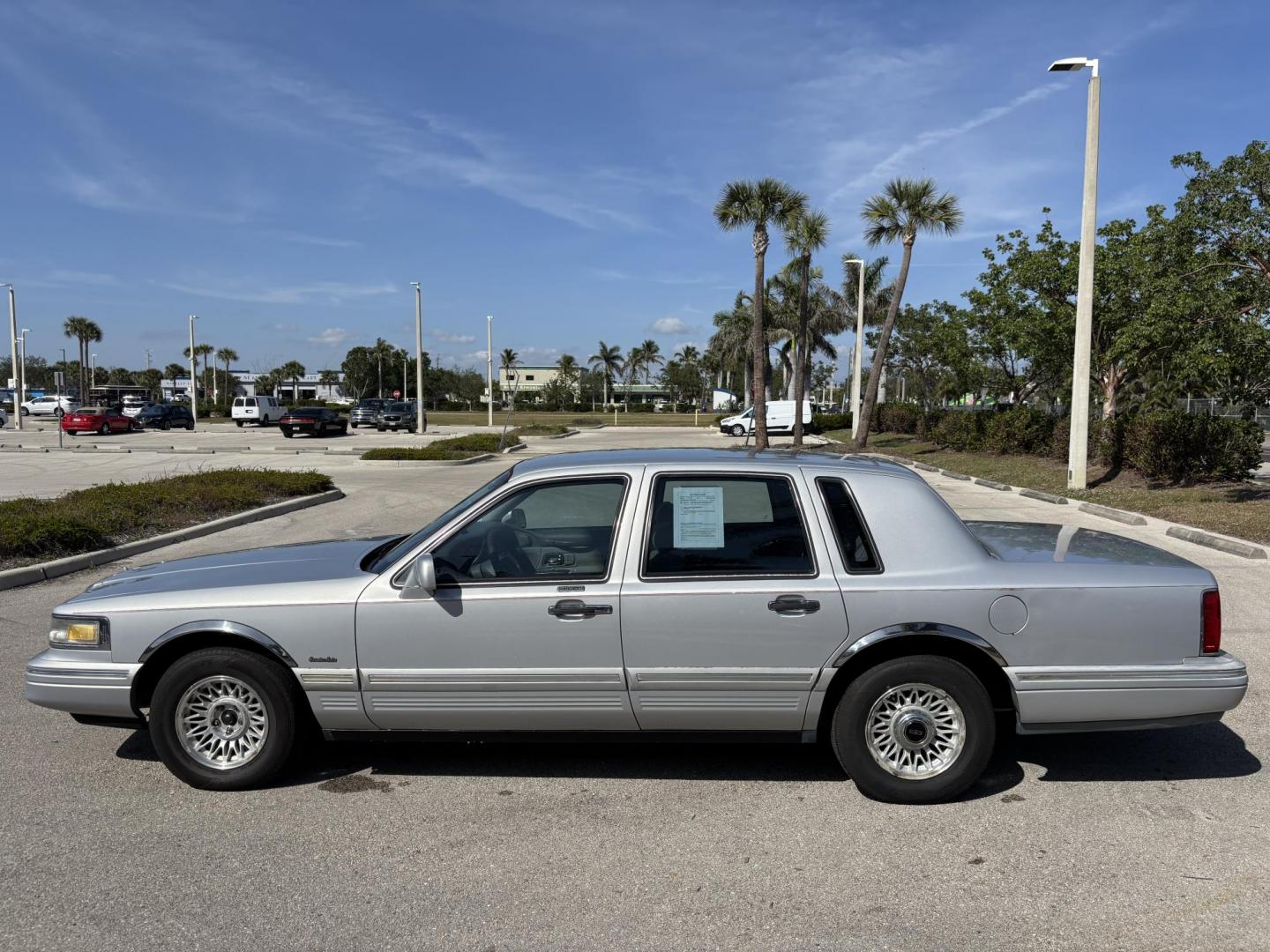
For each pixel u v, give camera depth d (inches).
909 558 167.6
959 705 165.2
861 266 1477.6
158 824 162.1
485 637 168.2
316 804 170.6
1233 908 134.0
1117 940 125.9
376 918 131.6
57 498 561.9
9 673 251.6
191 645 177.3
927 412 1386.6
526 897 137.2
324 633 170.4
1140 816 164.1
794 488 171.6
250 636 170.6
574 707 169.9
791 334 2049.7
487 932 128.0
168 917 131.9
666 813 166.2
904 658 165.2
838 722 168.1
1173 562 175.6
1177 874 143.8
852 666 169.2
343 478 850.1
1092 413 996.6
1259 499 570.3
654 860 148.5
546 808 168.4
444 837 156.7
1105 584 165.3
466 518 174.6
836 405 3870.6
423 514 586.9
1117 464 757.9
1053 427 956.6
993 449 1059.3
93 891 139.0
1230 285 507.8
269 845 153.9
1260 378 492.7
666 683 167.2
